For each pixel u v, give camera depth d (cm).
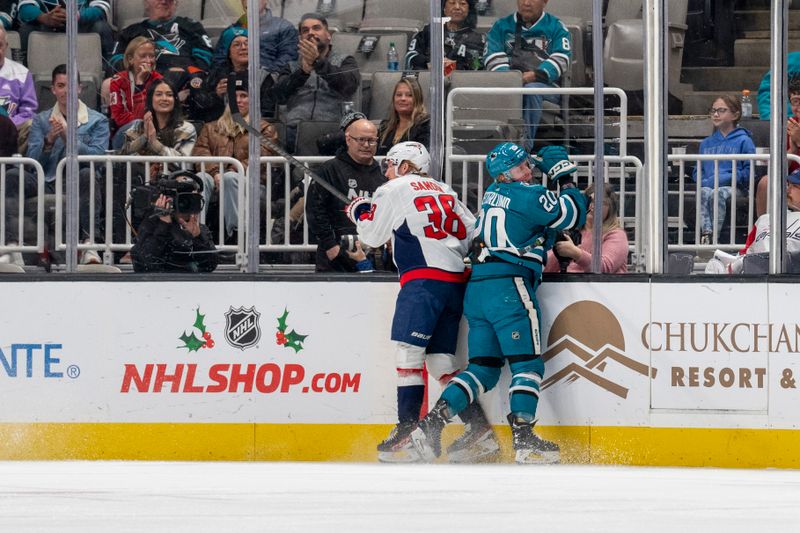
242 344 2258
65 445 2266
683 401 2211
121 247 2361
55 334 2264
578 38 2380
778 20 2236
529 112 2372
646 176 2259
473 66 2372
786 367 2191
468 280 2225
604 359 2227
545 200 2134
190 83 2369
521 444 2133
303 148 2356
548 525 1262
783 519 1324
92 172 2356
